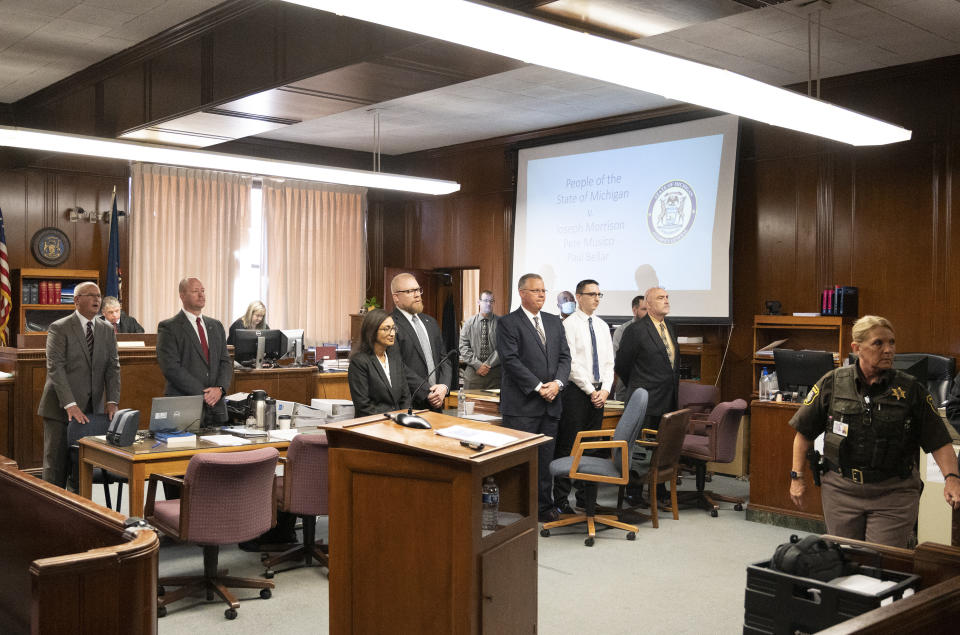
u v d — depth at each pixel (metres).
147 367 7.43
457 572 2.68
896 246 7.13
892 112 7.14
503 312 10.46
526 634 3.00
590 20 4.59
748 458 7.79
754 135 8.09
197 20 6.12
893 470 3.41
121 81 7.33
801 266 7.76
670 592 4.51
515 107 8.85
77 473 5.12
